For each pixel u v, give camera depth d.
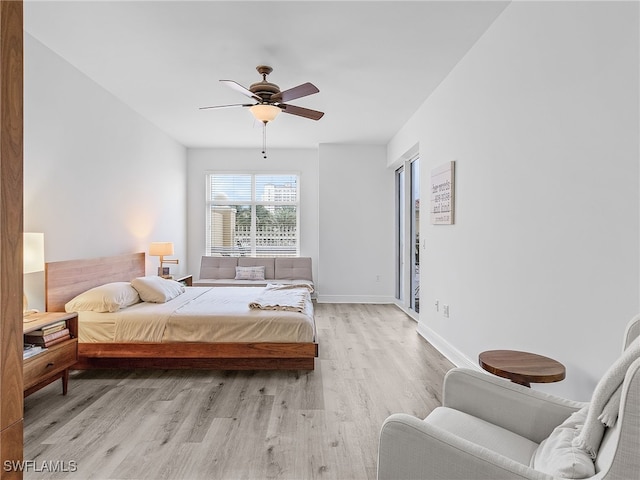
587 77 1.86
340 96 4.29
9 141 0.99
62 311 3.28
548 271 2.17
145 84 3.96
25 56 2.95
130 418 2.46
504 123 2.65
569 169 1.99
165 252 5.09
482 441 1.35
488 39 2.88
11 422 1.00
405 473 1.17
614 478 0.93
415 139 4.86
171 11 2.63
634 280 1.59
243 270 6.64
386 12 2.64
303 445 2.15
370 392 2.90
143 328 3.28
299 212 7.14
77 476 1.85
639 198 1.56
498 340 2.74
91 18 2.73
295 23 2.78
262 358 3.32
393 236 6.71
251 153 7.09
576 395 1.94
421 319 4.61
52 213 3.28
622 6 1.64
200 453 2.06
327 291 6.72
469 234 3.22
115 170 4.35
